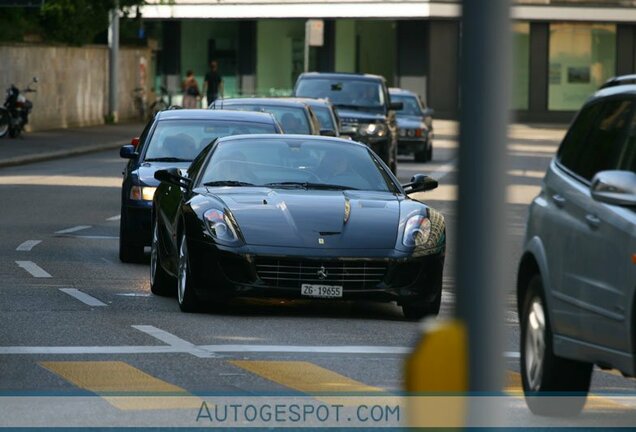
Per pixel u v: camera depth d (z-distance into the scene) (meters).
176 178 33.03
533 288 19.91
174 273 32.03
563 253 18.84
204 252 29.61
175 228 31.95
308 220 30.02
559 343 18.84
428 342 6.71
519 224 57.12
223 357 24.06
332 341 26.36
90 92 132.12
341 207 30.66
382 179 33.12
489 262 6.75
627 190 16.77
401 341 26.61
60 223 52.75
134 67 144.88
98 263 40.66
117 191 68.56
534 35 177.00
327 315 30.73
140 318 29.23
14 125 108.81
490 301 6.75
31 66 117.88
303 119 56.25
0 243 45.38
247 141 34.03
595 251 17.83
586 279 18.03
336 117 67.94
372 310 32.03
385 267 29.58
